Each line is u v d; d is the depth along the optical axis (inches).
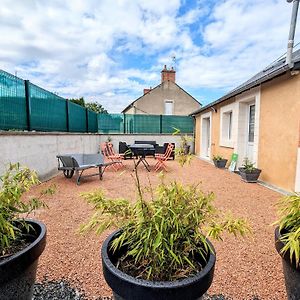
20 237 66.4
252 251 100.6
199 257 56.1
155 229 50.6
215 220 56.1
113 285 48.6
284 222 63.7
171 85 876.6
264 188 215.9
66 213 144.1
